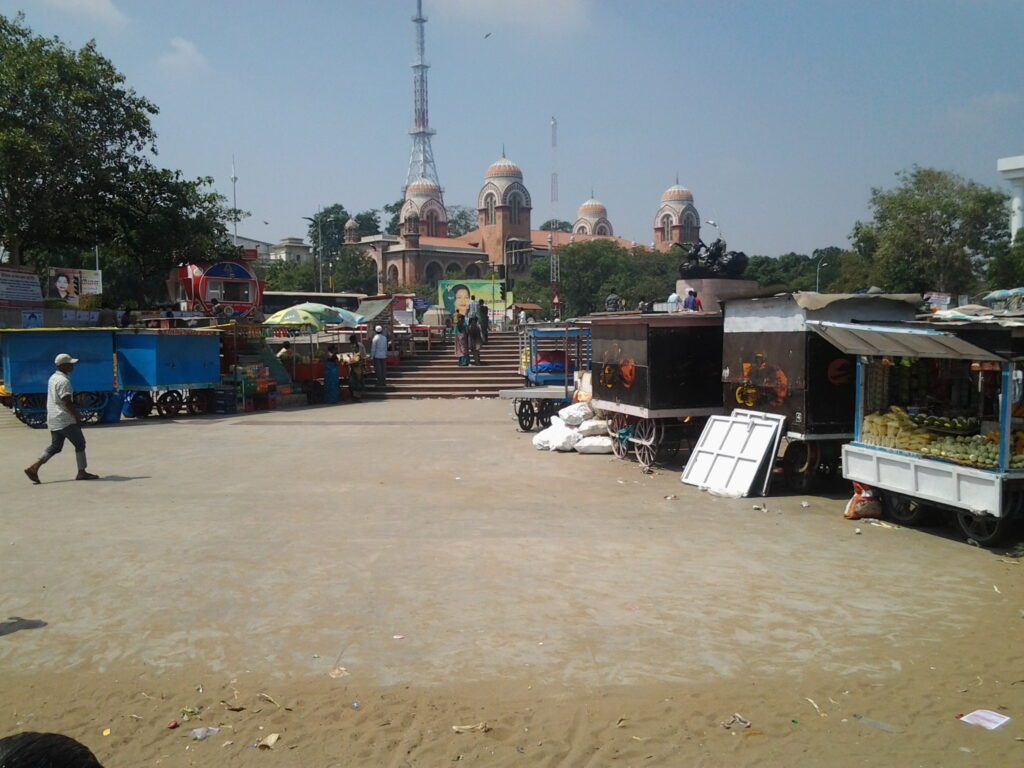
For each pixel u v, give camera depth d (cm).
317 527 850
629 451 1351
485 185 10575
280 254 11106
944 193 3853
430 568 701
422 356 2873
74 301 3097
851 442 925
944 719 436
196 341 2044
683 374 1209
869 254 4231
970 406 894
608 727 431
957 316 1008
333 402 2397
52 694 473
